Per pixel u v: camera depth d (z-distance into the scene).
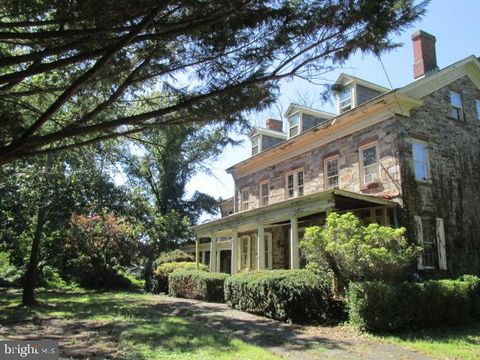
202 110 4.80
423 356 6.82
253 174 21.52
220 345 7.52
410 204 12.80
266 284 11.63
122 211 16.39
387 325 8.80
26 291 14.87
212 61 4.61
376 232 9.88
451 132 14.69
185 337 8.34
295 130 19.20
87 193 14.46
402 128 13.42
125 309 13.50
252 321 10.80
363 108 14.15
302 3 4.04
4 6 3.76
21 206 13.44
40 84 5.35
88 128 4.13
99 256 24.81
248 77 4.60
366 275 9.72
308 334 8.84
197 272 18.16
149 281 23.44
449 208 13.77
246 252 21.44
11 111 4.91
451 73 15.31
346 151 15.27
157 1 3.58
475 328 9.49
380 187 13.62
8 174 10.16
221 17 3.88
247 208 21.92
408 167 13.16
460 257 13.55
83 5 3.55
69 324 10.33
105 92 5.30
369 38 4.21
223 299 16.06
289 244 18.22
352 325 9.30
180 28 3.83
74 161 8.20
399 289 9.10
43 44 4.24
